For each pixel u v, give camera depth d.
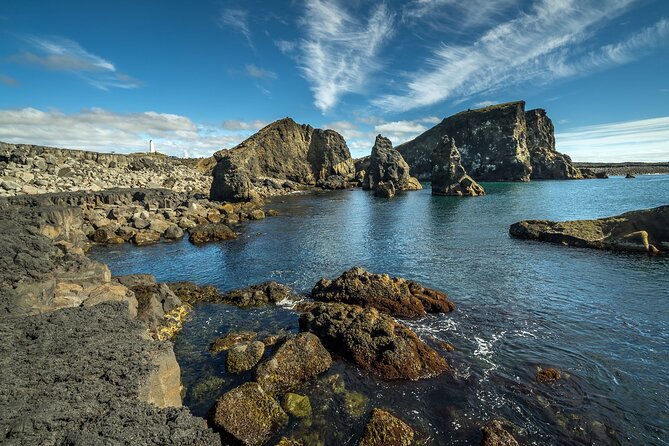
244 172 70.12
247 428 10.42
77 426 7.13
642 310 18.97
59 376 8.62
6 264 13.98
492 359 14.44
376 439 10.12
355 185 128.62
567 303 20.09
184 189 76.00
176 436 7.29
